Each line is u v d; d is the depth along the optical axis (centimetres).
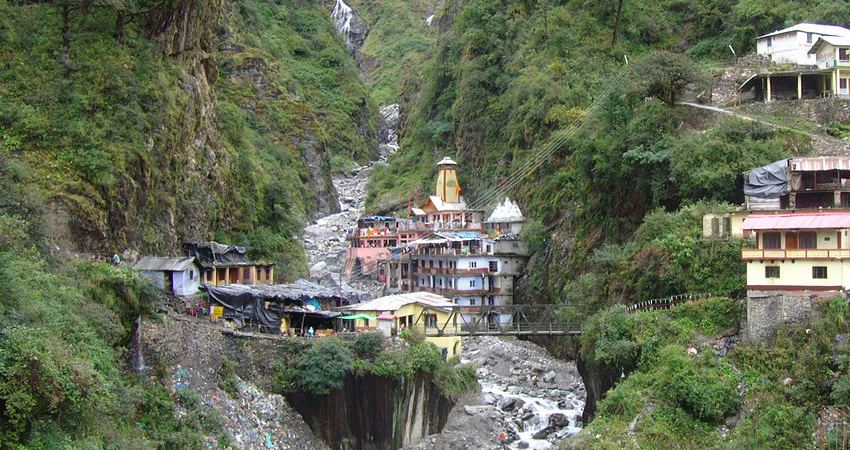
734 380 5750
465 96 14150
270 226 10231
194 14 9062
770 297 5938
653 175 8294
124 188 7094
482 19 14988
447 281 10512
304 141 16675
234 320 7231
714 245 6819
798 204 7294
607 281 7725
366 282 12600
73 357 4603
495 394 7969
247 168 10025
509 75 13538
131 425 5303
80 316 5259
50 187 6469
